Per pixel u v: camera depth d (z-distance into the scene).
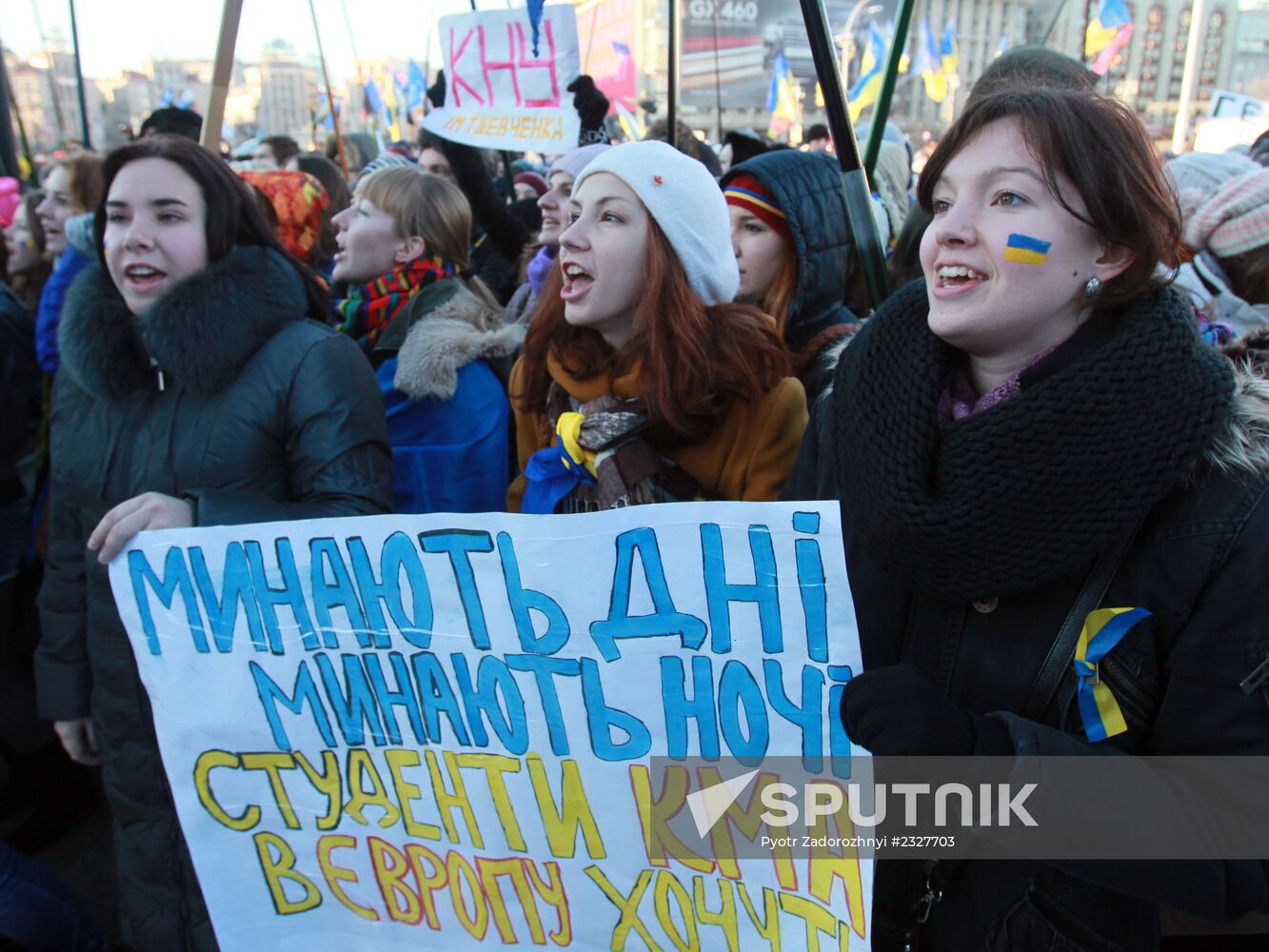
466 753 1.38
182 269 1.62
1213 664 0.95
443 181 2.42
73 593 1.77
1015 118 0.99
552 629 1.29
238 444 1.60
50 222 2.99
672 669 1.25
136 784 1.67
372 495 1.64
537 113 2.72
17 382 2.50
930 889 1.16
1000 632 1.07
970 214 1.01
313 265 3.26
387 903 1.48
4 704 2.62
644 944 1.35
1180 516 0.97
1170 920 1.62
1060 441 0.95
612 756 1.30
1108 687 1.00
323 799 1.47
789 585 1.18
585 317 1.66
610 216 1.61
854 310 2.46
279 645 1.43
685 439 1.63
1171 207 0.99
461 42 2.78
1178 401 0.94
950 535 0.99
